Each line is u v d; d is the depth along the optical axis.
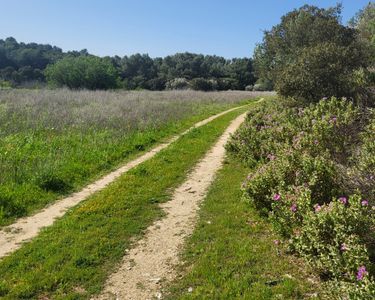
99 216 7.29
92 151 11.97
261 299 4.53
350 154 8.52
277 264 5.34
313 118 10.62
